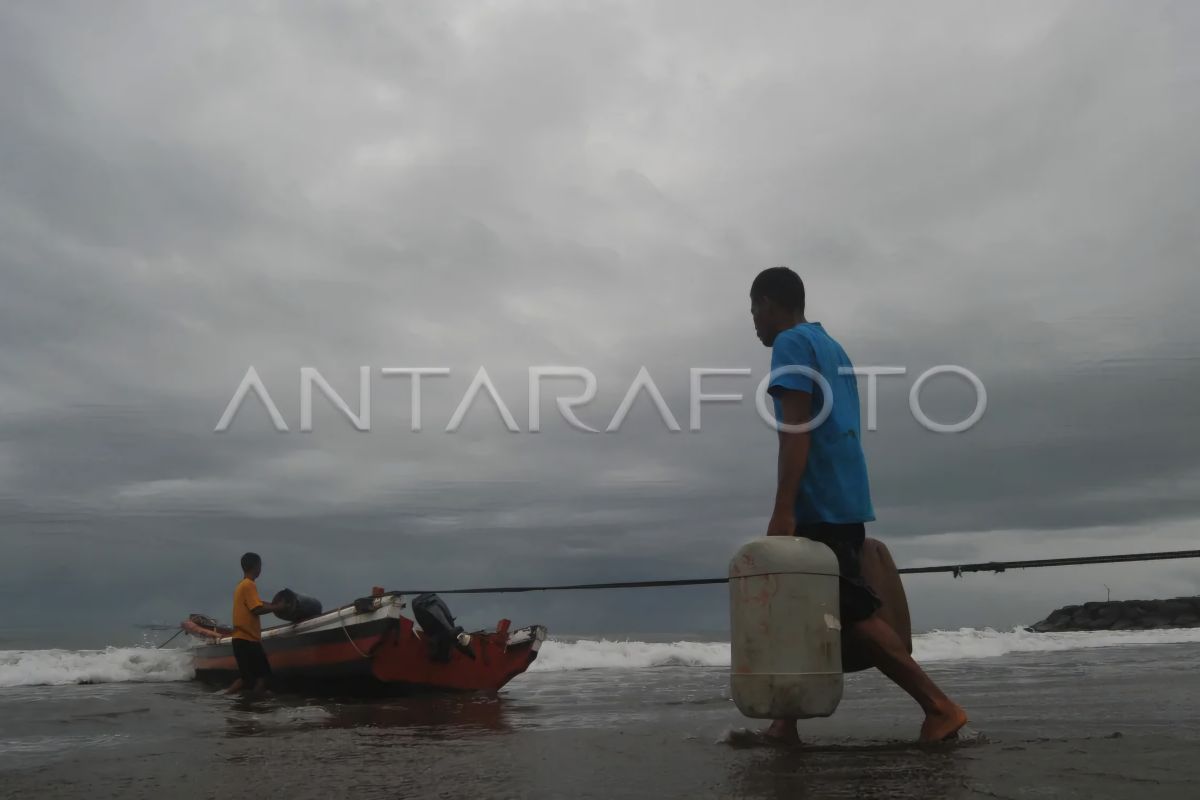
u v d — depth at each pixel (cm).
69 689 1081
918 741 346
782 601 318
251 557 1025
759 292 400
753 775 276
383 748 411
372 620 881
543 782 284
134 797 294
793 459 346
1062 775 258
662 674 1287
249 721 631
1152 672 962
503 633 933
